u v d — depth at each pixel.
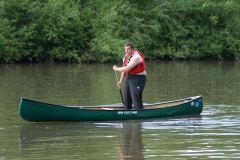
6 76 46.59
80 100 32.16
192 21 79.31
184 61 73.25
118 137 21.95
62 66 60.31
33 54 66.69
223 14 78.12
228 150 19.58
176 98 33.38
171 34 76.50
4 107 29.23
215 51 76.94
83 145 20.48
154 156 18.75
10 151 19.48
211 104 30.83
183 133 22.66
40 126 24.20
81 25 68.38
